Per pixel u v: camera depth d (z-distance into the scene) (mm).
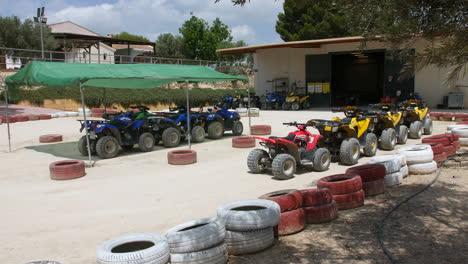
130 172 7680
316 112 19578
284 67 23484
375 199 5445
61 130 14273
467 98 18766
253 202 4172
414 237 4051
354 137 7965
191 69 11758
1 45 25766
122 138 9773
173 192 6117
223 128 12227
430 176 6621
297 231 4277
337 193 5004
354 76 29000
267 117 17750
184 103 23766
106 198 5875
